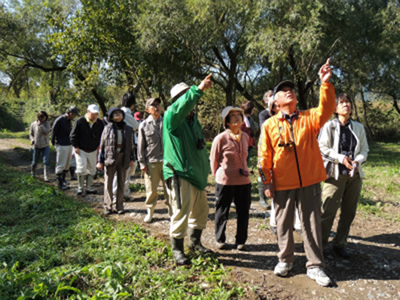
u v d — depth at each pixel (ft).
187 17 44.96
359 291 11.30
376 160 47.06
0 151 57.16
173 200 12.97
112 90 76.43
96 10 46.65
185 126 12.88
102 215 19.39
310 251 11.85
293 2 40.52
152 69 48.80
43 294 9.98
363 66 51.80
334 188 13.01
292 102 11.95
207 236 16.29
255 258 13.71
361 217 19.51
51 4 55.62
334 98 11.39
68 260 12.65
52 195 22.07
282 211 12.11
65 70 56.34
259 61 53.36
